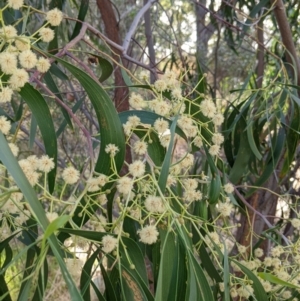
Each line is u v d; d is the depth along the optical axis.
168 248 0.17
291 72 0.40
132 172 0.17
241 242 0.44
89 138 0.18
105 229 0.18
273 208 0.46
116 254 0.16
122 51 0.28
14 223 0.20
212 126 0.23
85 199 0.17
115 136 0.18
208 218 0.27
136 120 0.20
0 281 0.19
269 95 0.33
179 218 0.18
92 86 0.17
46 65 0.17
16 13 0.35
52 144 0.19
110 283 0.20
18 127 0.21
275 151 0.31
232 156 0.33
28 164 0.15
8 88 0.16
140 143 0.19
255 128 0.33
